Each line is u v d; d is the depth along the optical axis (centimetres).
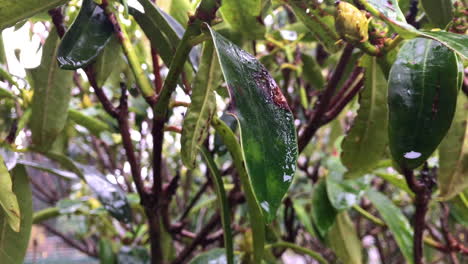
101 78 30
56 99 34
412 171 31
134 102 47
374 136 32
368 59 29
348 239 45
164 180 74
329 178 42
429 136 22
